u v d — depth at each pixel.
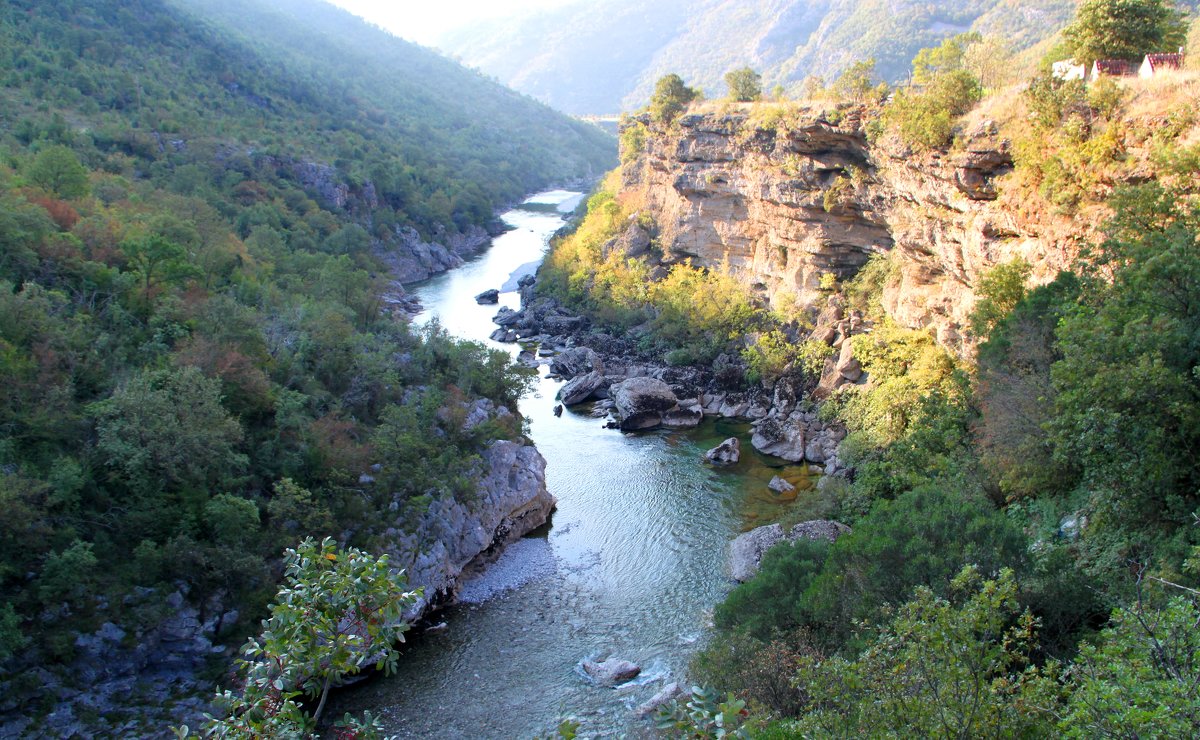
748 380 66.38
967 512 26.08
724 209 76.19
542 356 80.88
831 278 63.09
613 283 89.06
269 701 11.24
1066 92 35.78
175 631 32.59
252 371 42.53
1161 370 20.30
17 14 123.56
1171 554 20.92
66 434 35.50
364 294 72.00
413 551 38.81
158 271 49.75
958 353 46.81
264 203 103.12
